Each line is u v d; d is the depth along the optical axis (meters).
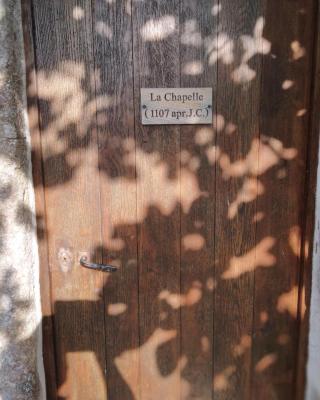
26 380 1.54
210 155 1.67
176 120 1.64
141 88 1.61
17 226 1.46
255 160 1.68
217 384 1.84
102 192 1.67
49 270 1.69
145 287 1.75
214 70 1.62
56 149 1.63
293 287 1.78
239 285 1.77
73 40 1.56
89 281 1.72
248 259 1.75
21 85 1.48
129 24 1.57
